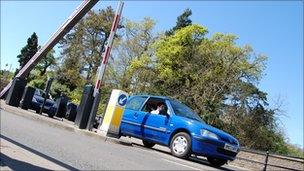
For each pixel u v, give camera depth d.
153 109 13.14
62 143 10.26
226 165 14.91
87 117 14.45
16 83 21.06
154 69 49.97
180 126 11.69
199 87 44.06
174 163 9.62
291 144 51.78
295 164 19.31
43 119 16.27
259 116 42.72
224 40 46.84
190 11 61.59
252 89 43.75
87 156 8.62
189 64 46.97
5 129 11.52
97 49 62.47
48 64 66.94
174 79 48.41
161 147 16.66
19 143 9.12
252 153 19.86
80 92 56.88
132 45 50.19
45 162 7.27
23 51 80.19
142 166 8.21
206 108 42.28
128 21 50.69
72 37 63.75
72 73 60.28
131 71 48.91
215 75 44.16
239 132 42.31
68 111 23.83
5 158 7.02
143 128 12.77
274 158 19.86
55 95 55.28
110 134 13.12
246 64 44.50
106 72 49.62
